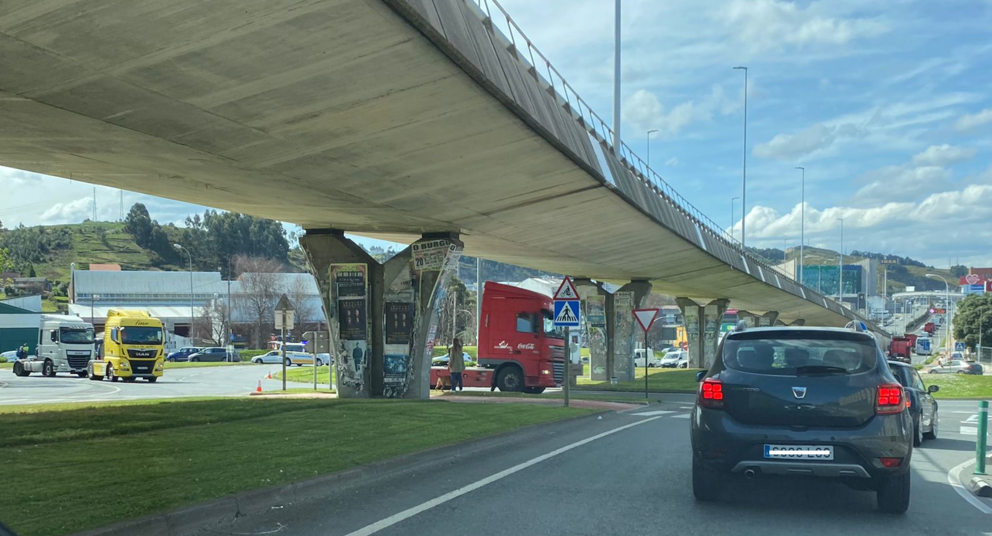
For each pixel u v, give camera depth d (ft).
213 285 381.40
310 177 60.49
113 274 366.22
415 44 38.52
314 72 39.88
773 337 27.61
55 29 32.71
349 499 28.17
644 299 162.30
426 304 87.97
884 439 25.08
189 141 49.44
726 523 24.93
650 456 40.68
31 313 269.23
